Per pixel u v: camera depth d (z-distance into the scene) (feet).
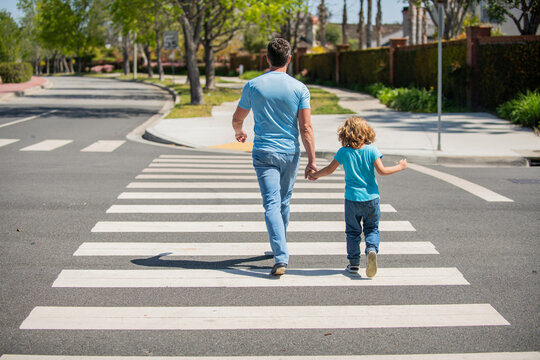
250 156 41.29
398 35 250.37
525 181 31.37
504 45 59.72
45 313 14.01
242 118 16.96
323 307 14.38
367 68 114.21
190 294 15.25
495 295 15.16
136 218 23.08
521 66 58.80
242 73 196.13
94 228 21.58
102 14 210.79
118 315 13.91
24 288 15.64
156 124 59.52
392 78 99.04
